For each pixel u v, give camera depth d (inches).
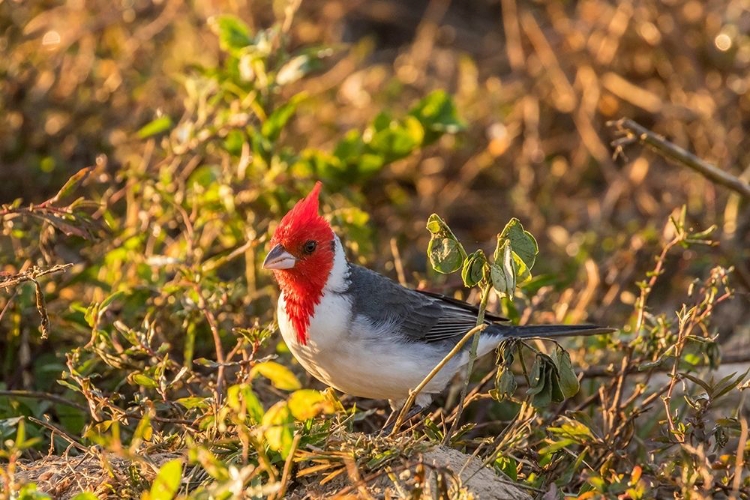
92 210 551.2
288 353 424.8
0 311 422.0
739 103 660.1
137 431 281.4
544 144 694.5
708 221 574.9
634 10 675.4
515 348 327.3
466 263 315.0
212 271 450.6
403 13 796.0
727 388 326.3
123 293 425.1
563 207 644.1
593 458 347.3
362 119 676.7
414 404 386.0
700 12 682.8
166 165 514.0
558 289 535.2
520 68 701.3
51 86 616.1
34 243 445.7
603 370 406.6
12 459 271.6
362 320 362.6
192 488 302.4
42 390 415.8
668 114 658.2
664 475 306.7
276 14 706.2
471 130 681.0
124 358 376.5
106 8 673.0
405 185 669.9
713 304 373.4
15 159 593.0
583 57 684.1
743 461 304.3
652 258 529.3
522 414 323.9
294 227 355.9
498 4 811.4
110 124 615.8
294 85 682.2
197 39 687.7
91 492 287.4
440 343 382.6
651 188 642.2
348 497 277.1
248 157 493.0
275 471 282.4
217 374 407.8
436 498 280.2
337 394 417.4
